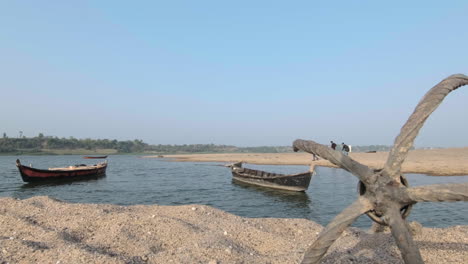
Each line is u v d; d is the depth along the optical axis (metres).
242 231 8.30
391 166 3.39
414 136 3.38
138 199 22.94
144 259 6.30
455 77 3.50
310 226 9.02
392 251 6.23
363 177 3.46
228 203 21.38
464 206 16.89
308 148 3.82
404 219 3.45
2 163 77.81
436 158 44.97
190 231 8.03
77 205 11.06
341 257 6.00
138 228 8.23
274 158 76.50
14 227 8.35
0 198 11.80
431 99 3.40
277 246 7.41
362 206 3.32
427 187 3.10
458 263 5.66
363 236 7.60
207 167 59.72
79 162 87.81
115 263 5.88
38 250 6.51
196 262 6.07
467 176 29.27
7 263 5.93
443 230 7.66
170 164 71.50
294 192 25.67
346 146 38.97
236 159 81.88
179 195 24.86
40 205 11.18
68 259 6.06
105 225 8.61
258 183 29.50
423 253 6.21
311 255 3.05
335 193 24.59
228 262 6.09
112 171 49.62
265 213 18.20
